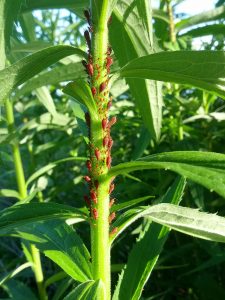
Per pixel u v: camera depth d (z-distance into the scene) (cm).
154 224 12
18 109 27
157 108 12
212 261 20
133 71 9
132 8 10
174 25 24
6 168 28
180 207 10
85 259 12
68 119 24
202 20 23
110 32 11
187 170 8
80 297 9
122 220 10
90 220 10
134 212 10
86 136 13
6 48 9
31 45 16
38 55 9
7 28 9
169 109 24
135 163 9
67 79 13
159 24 25
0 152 24
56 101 31
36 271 21
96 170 10
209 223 10
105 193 10
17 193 22
